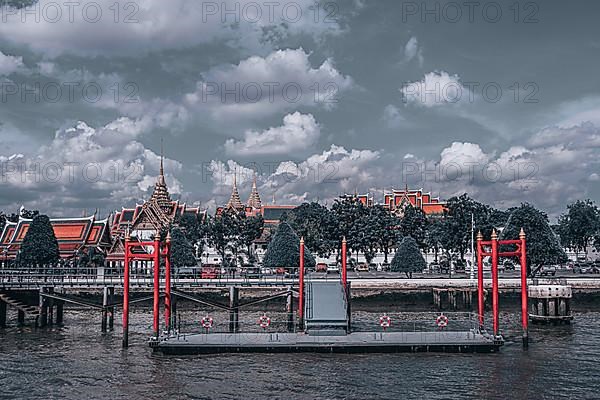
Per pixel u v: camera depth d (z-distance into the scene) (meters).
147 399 44.31
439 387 46.59
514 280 95.88
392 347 56.59
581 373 50.47
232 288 83.56
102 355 57.97
